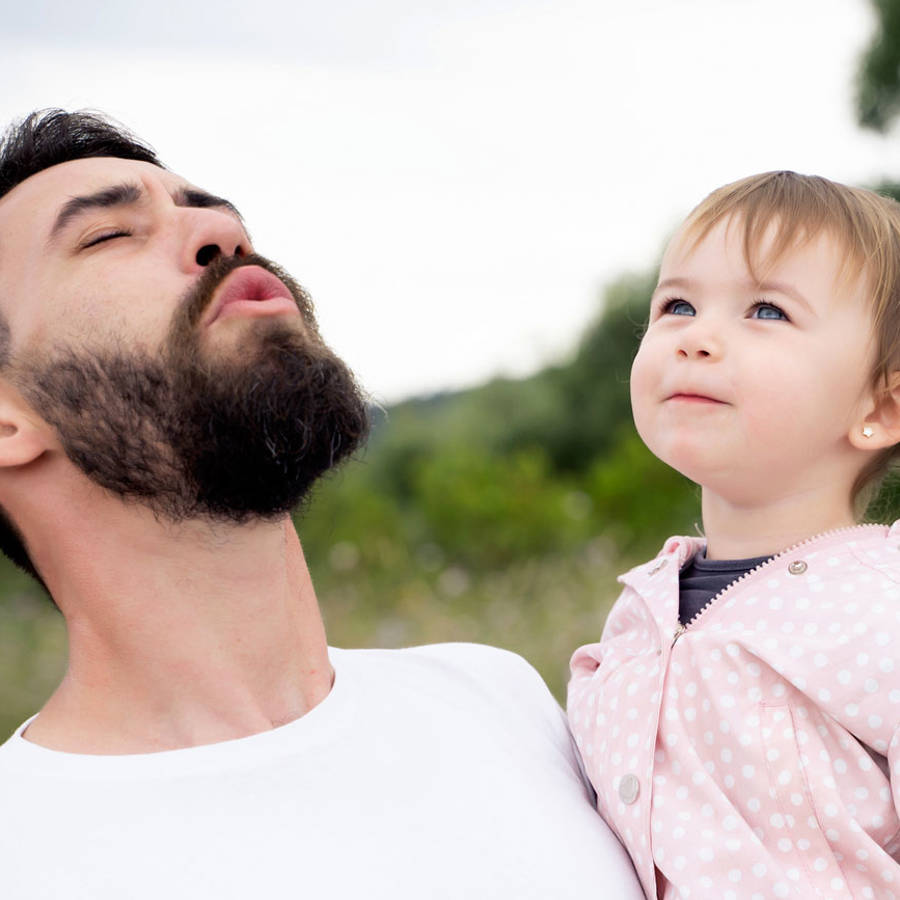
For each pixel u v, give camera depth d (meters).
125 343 1.60
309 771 1.49
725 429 1.58
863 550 1.56
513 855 1.46
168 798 1.42
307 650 1.72
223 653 1.61
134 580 1.60
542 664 5.07
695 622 1.62
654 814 1.50
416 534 7.50
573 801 1.62
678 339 1.64
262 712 1.63
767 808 1.44
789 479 1.62
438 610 6.16
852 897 1.38
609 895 1.48
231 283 1.66
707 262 1.67
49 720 1.62
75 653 1.63
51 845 1.36
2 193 1.92
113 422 1.60
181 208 1.77
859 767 1.43
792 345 1.58
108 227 1.70
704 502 1.75
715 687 1.51
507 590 6.43
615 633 1.87
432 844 1.43
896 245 1.66
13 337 1.66
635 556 6.91
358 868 1.38
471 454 8.45
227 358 1.60
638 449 8.09
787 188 1.71
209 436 1.58
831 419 1.59
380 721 1.62
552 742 1.80
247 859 1.36
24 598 6.40
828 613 1.49
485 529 7.24
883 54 7.62
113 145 2.05
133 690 1.59
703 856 1.43
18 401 1.64
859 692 1.42
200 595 1.61
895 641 1.42
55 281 1.66
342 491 7.75
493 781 1.57
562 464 9.98
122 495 1.60
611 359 10.06
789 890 1.37
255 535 1.64
